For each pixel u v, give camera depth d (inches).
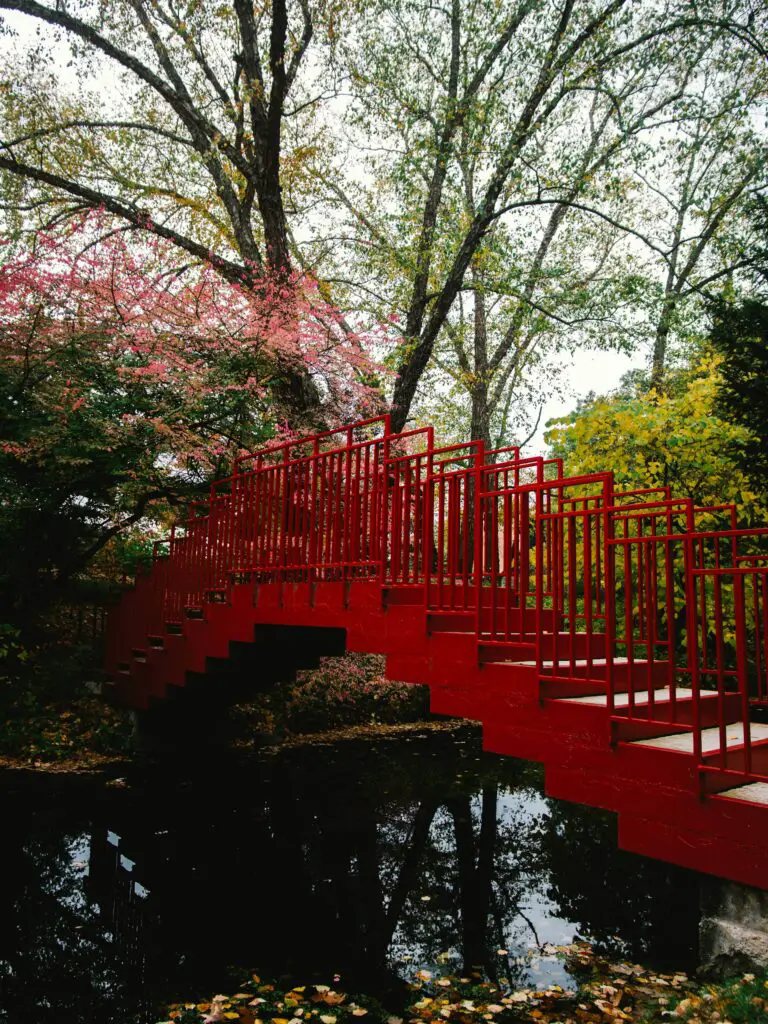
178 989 141.6
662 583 307.3
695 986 136.1
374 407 426.0
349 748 362.6
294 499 226.8
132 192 499.2
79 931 166.2
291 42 466.3
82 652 360.2
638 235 451.2
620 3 382.0
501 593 201.5
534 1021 131.2
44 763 297.6
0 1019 129.4
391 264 501.4
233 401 352.2
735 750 123.6
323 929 172.9
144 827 238.1
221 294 356.5
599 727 131.0
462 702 157.6
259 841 231.8
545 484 146.8
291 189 549.0
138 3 433.1
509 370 676.1
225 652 253.8
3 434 321.1
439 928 175.3
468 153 419.8
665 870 217.5
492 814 269.6
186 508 370.6
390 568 181.5
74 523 347.3
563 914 184.7
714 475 317.4
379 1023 129.7
